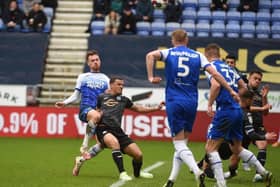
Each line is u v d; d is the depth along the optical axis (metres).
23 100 54.84
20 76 58.19
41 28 61.50
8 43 59.66
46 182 28.83
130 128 53.12
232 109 25.98
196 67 25.50
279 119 52.53
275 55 58.41
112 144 29.67
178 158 25.42
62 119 53.69
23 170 33.16
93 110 31.78
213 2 64.12
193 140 53.25
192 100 25.36
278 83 57.47
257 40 58.94
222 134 26.02
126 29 60.84
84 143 34.12
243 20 63.69
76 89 33.84
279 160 41.03
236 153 27.17
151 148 46.69
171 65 25.38
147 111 30.58
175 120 25.20
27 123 53.91
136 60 58.31
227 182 29.53
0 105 54.41
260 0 65.00
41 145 47.25
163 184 28.25
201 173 24.53
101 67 58.06
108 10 63.53
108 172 32.62
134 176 30.58
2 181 29.08
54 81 58.69
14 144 47.84
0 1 63.12
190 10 64.62
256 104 32.06
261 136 30.69
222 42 58.97
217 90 25.56
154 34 62.53
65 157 39.69
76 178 30.22
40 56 59.03
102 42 59.44
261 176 28.38
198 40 58.97
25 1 65.88
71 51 60.62
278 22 63.66
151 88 54.56
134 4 64.88
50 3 64.88
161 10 63.97
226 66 26.72
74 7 65.88
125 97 30.56
